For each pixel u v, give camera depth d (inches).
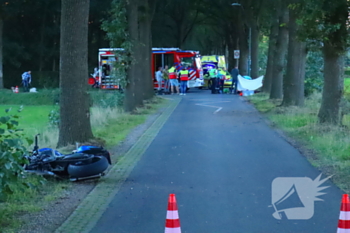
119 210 274.8
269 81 1243.2
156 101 1018.7
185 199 296.0
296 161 404.5
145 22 1010.1
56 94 1202.6
